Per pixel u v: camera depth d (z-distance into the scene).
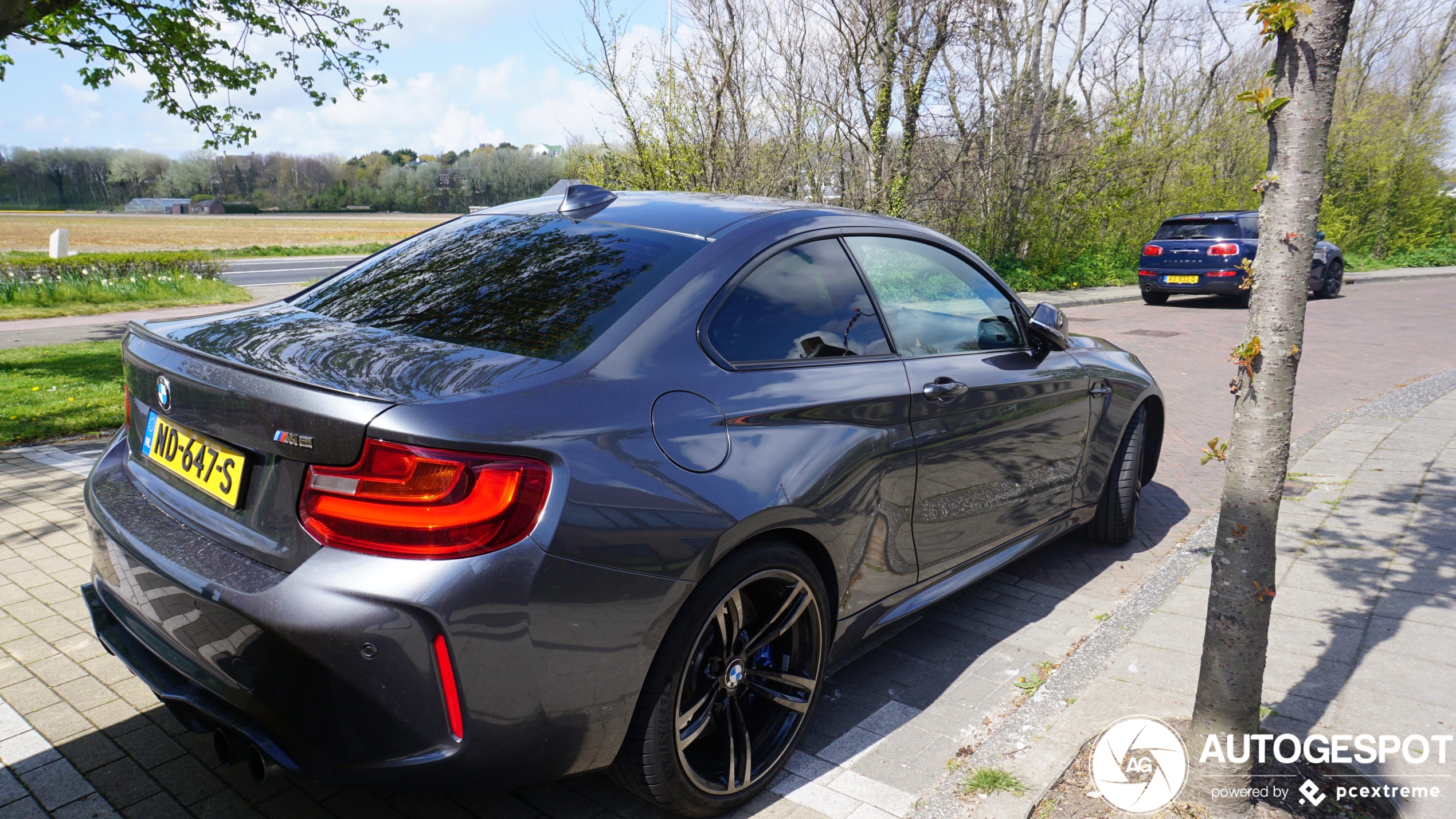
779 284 2.46
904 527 2.66
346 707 1.64
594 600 1.77
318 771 1.69
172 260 18.34
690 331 2.17
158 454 2.19
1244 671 2.04
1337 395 7.96
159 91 11.11
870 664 3.09
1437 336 11.99
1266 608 2.02
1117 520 4.11
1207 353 10.81
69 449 5.61
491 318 2.19
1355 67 31.30
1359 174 30.73
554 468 1.73
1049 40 19.56
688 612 1.96
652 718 1.94
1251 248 15.66
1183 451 6.21
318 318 2.36
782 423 2.23
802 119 14.17
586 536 1.75
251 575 1.73
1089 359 3.74
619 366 1.99
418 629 1.61
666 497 1.88
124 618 2.08
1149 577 3.64
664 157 13.19
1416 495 4.56
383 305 2.39
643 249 2.42
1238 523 2.01
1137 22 26.59
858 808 2.25
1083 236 21.47
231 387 1.82
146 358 2.15
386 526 1.63
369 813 2.18
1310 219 1.87
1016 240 20.19
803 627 2.36
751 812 2.23
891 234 2.98
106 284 16.33
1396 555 3.75
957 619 3.47
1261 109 1.86
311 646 1.62
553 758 1.83
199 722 1.93
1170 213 23.88
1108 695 2.65
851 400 2.42
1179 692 2.66
